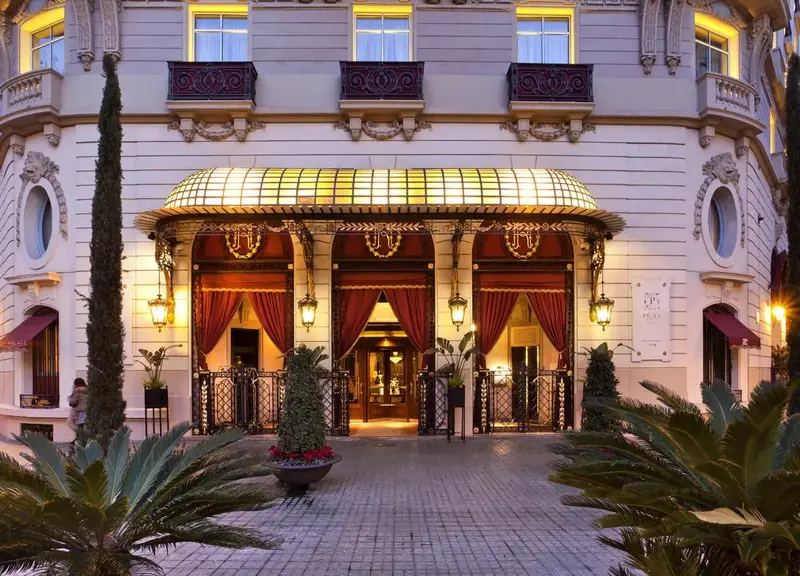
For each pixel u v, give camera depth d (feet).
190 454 16.11
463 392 39.50
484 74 42.45
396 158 41.88
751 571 12.42
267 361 47.96
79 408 33.73
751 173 46.70
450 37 42.65
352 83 41.37
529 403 44.04
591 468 14.51
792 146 33.35
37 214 44.57
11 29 46.19
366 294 41.96
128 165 41.45
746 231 45.57
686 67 43.55
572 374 41.88
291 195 36.11
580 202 37.65
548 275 42.29
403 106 40.93
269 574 18.10
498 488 27.91
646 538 13.12
